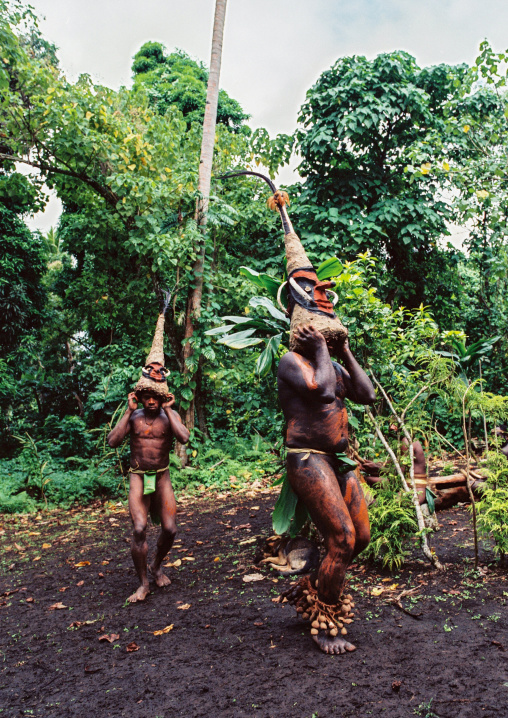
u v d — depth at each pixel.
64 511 8.66
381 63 12.18
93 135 9.13
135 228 10.23
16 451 13.06
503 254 9.08
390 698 2.39
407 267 13.42
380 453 5.45
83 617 3.97
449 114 12.32
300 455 3.04
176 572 4.92
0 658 3.35
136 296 11.87
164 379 4.69
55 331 18.19
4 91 8.57
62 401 15.19
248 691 2.59
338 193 12.58
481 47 7.36
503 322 12.42
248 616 3.62
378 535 4.24
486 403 4.32
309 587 3.14
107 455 9.88
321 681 2.60
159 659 3.08
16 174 10.26
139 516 4.32
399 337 5.20
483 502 4.09
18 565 5.74
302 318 3.18
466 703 2.29
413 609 3.38
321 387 2.87
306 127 12.96
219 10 10.84
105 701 2.66
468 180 7.62
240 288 11.08
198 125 12.42
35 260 17.66
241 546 5.54
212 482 9.34
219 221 10.72
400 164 12.87
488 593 3.52
